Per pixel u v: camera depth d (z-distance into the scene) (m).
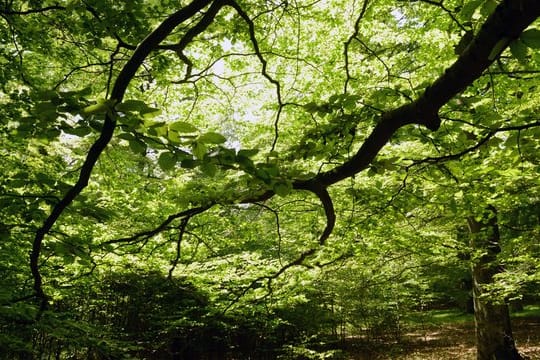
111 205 6.84
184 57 4.07
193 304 11.10
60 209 2.72
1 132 5.07
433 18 7.51
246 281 8.29
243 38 7.32
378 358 14.01
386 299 14.41
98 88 7.11
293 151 3.84
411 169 5.16
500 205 7.48
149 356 12.48
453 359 13.20
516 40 1.90
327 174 3.14
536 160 4.99
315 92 8.27
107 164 7.41
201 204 3.43
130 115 1.94
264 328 12.20
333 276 11.56
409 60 8.55
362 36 8.55
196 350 13.01
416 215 9.12
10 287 4.92
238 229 8.45
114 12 4.84
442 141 4.24
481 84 5.56
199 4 2.47
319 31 8.66
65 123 2.22
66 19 5.63
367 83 7.13
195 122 9.46
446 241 8.02
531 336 15.27
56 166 5.83
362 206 6.80
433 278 15.94
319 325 13.39
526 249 8.83
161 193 7.75
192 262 8.64
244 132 10.60
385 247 7.46
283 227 10.26
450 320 21.83
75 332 4.47
